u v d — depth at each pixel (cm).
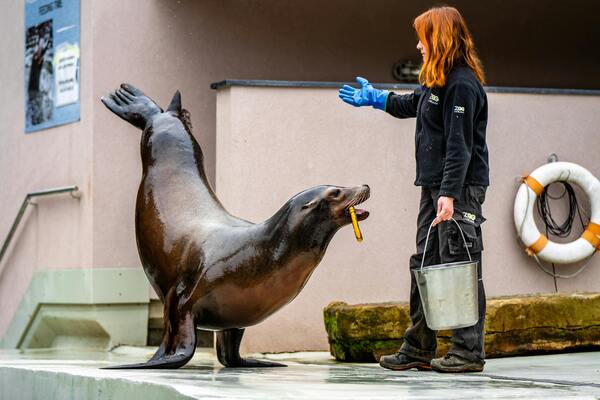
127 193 1395
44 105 1503
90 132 1387
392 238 1223
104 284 1376
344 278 1209
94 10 1388
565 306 1062
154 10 1415
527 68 1625
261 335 1180
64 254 1443
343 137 1217
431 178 808
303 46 1493
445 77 798
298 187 1206
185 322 798
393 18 1538
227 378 690
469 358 791
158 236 830
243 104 1195
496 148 1248
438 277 760
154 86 1412
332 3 1507
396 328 1005
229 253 791
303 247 775
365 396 558
